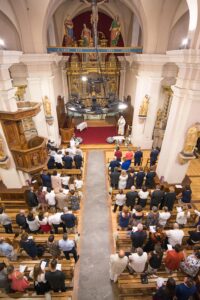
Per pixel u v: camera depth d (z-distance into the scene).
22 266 4.90
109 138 13.23
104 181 9.38
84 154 11.75
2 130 6.97
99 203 8.08
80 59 15.87
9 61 6.29
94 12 9.80
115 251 6.21
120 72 16.11
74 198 6.84
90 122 16.22
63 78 15.76
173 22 9.02
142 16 9.18
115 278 5.27
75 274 5.58
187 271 4.70
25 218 5.95
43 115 11.02
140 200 6.77
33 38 9.20
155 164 9.66
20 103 7.75
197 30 5.60
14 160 7.58
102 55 15.42
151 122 11.59
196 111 6.52
